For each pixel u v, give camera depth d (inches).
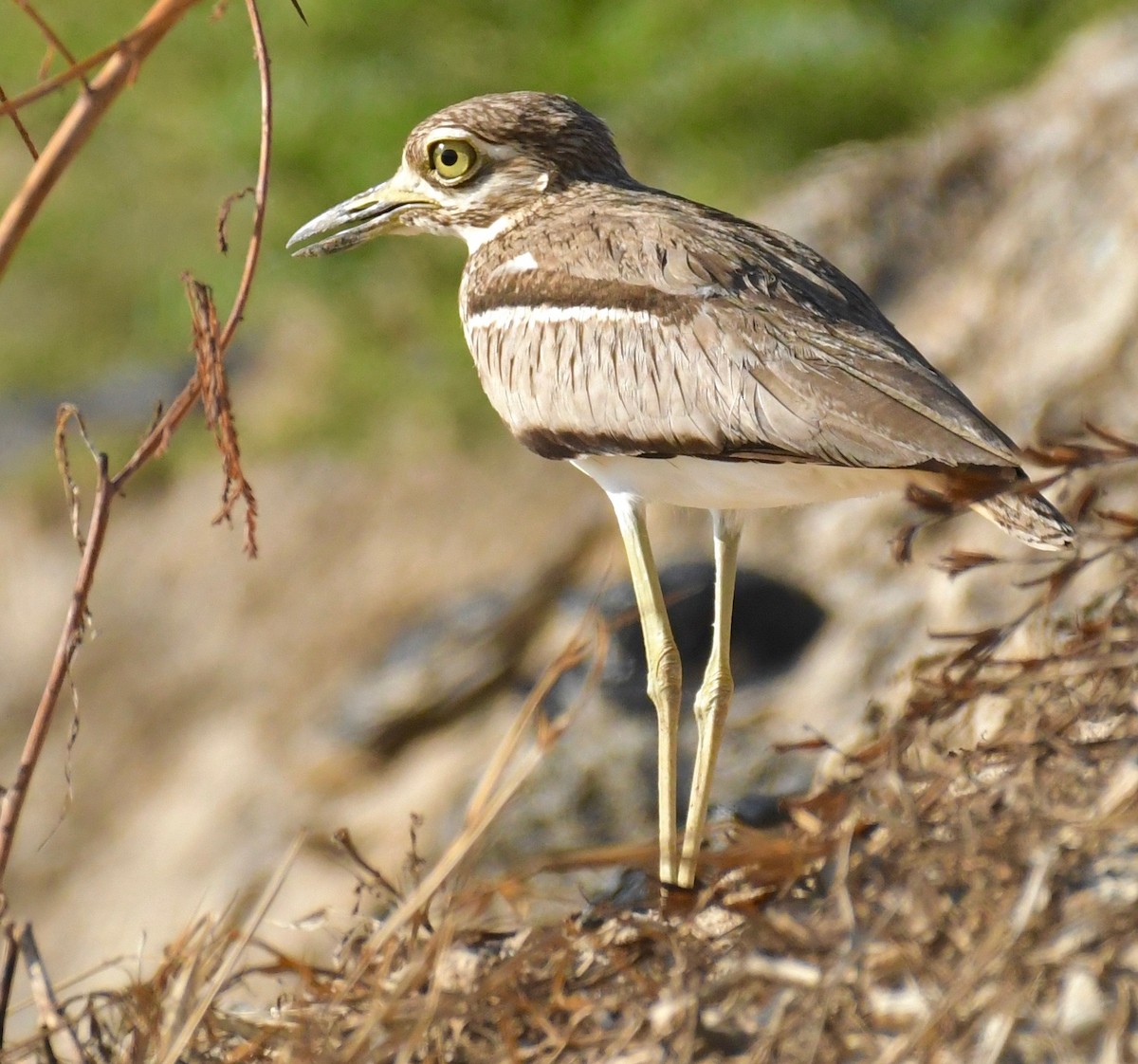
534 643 609.0
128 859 689.6
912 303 612.7
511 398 290.0
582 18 783.7
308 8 765.3
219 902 605.0
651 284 272.2
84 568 233.3
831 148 700.7
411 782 585.9
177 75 820.6
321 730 641.6
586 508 659.4
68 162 196.1
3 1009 225.8
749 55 729.0
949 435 241.3
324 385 807.1
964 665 237.3
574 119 313.3
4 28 828.0
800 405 252.4
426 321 788.6
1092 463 232.2
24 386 914.1
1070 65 646.5
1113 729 209.5
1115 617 222.1
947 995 182.7
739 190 709.9
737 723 499.2
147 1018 230.5
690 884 265.7
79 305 921.5
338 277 772.0
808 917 210.1
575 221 293.9
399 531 740.0
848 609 522.3
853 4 750.5
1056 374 537.0
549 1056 210.4
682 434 264.5
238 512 794.8
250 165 754.8
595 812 477.4
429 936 240.5
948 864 198.8
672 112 732.7
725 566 292.4
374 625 715.4
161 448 240.1
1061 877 189.6
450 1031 218.8
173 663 770.2
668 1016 203.5
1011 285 578.2
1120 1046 178.5
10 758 778.8
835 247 637.9
